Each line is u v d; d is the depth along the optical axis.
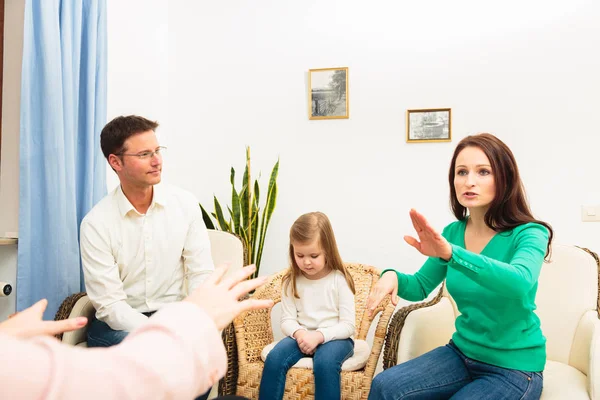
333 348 1.82
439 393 1.44
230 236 2.22
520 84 2.59
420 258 2.69
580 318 1.82
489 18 2.62
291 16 2.87
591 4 2.51
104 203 1.87
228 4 2.95
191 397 0.35
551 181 2.55
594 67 2.50
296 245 1.96
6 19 2.08
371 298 1.48
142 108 2.78
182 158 3.00
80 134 2.18
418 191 2.69
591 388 1.42
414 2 2.71
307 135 2.83
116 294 1.76
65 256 1.96
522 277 1.19
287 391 1.79
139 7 2.75
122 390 0.31
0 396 0.27
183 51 3.00
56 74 1.91
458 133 2.65
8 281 1.99
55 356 0.29
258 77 2.91
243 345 1.97
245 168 2.83
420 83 2.70
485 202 1.48
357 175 2.76
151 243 1.87
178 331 0.35
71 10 2.06
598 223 2.49
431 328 1.85
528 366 1.42
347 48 2.79
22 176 1.83
